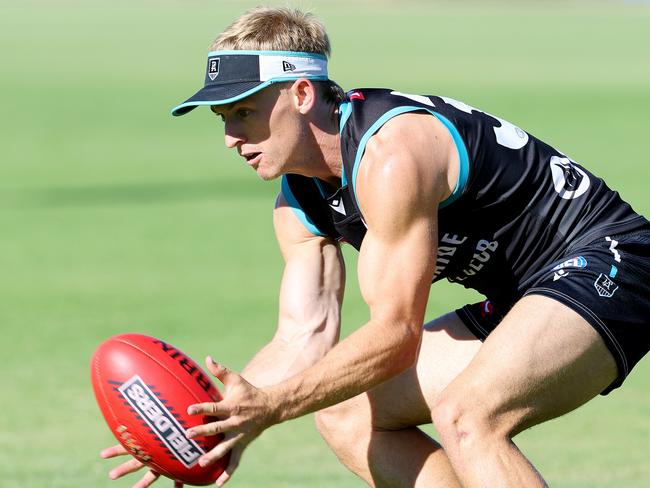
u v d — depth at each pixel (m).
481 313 16.50
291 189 16.69
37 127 90.19
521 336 14.05
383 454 16.44
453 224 15.14
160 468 14.56
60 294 38.38
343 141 14.78
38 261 44.28
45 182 65.50
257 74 14.80
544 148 15.66
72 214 55.09
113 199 59.56
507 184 15.09
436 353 16.36
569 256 15.09
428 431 25.14
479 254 15.46
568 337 14.12
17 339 32.28
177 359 14.67
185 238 48.97
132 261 44.16
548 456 22.41
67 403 26.34
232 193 61.41
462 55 161.25
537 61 155.50
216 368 13.71
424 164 14.30
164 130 89.56
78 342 31.95
